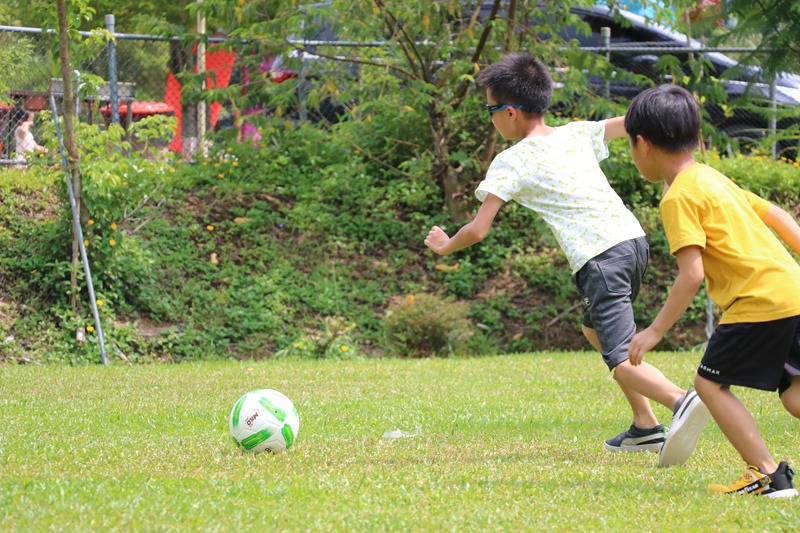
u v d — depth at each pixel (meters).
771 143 17.83
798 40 13.45
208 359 13.67
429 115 16.77
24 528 3.95
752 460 4.95
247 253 15.70
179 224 15.92
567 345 15.20
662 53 17.88
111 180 13.50
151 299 14.29
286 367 11.95
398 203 17.28
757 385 4.87
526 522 4.26
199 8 16.11
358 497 4.68
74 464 5.49
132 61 18.72
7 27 15.77
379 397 9.16
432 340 14.19
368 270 15.96
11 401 8.66
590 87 17.20
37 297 13.73
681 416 5.50
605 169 16.36
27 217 14.81
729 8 13.86
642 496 4.85
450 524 4.19
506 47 15.94
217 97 16.30
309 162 17.66
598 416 8.09
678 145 5.25
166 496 4.63
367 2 15.55
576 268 6.26
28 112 16.12
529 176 6.38
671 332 15.48
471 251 16.50
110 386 9.90
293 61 16.33
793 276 4.87
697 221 4.96
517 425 7.50
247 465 5.55
